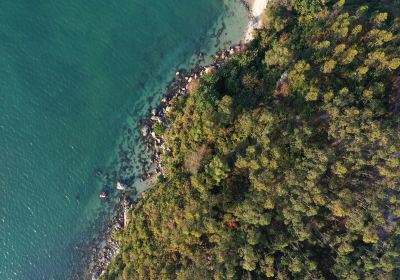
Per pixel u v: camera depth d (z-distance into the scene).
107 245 68.25
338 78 49.59
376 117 47.25
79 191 68.69
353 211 47.31
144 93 67.50
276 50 54.31
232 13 64.75
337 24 50.03
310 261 48.09
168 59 67.00
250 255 47.44
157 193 60.38
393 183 46.12
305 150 48.25
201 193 53.31
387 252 46.62
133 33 67.44
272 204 47.56
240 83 57.88
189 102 59.03
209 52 65.38
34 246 69.38
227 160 52.94
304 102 50.66
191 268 51.31
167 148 64.44
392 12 50.88
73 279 69.50
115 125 68.19
